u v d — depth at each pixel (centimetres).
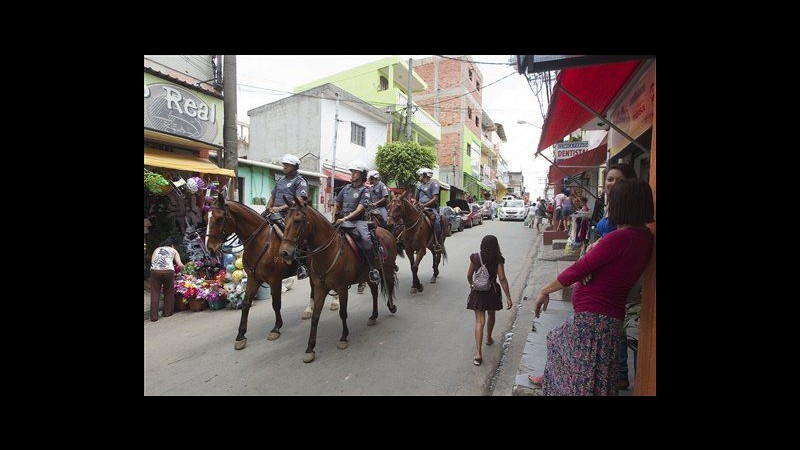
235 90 941
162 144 896
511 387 378
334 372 414
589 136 1327
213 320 595
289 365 433
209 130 931
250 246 494
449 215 1717
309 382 394
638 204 245
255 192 1367
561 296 603
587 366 257
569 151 1131
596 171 1402
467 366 425
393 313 610
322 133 1670
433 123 2636
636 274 250
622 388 330
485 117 3988
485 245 429
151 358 454
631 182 251
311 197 1595
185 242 785
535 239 1554
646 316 256
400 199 702
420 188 838
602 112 702
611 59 277
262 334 531
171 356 460
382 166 1866
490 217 3014
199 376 409
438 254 814
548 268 891
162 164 809
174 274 620
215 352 471
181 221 851
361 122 1903
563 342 275
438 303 667
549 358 291
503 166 5516
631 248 245
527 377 353
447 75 3209
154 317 594
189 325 573
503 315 593
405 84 2595
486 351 464
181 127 866
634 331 385
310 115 1683
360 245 498
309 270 489
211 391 378
